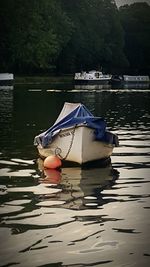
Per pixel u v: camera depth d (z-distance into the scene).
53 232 10.96
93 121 19.05
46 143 19.23
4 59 95.62
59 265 9.27
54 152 19.20
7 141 24.56
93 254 9.77
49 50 98.31
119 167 18.52
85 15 118.81
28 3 95.19
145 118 37.38
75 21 115.56
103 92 75.19
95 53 121.88
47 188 15.02
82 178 16.52
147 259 9.53
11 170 17.70
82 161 18.75
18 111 41.47
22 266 9.21
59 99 56.78
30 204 13.16
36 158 20.08
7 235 10.77
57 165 18.20
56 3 108.44
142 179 16.34
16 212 12.41
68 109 21.44
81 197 13.92
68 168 18.36
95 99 59.00
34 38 96.75
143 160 19.91
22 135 26.75
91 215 12.20
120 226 11.38
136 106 49.34
